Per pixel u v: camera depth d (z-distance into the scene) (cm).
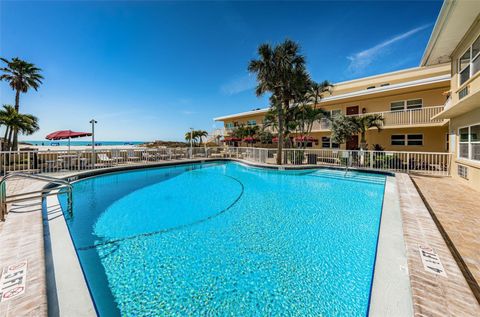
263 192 818
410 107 1426
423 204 482
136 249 385
